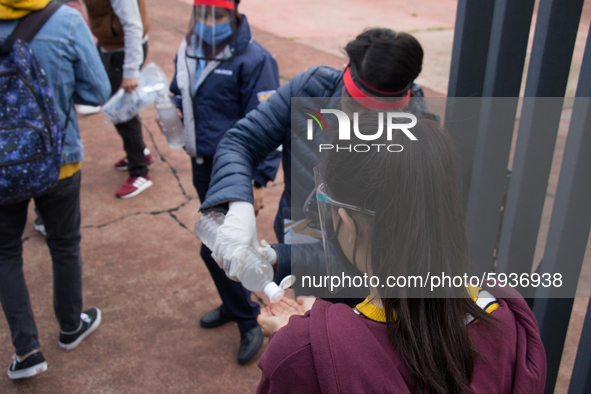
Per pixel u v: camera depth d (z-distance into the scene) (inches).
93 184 152.5
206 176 92.6
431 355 27.7
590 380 49.2
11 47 68.7
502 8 47.1
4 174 69.4
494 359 30.1
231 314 91.8
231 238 48.1
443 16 374.9
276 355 28.3
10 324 83.5
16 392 87.0
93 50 79.3
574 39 46.0
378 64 51.5
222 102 84.4
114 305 107.3
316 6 393.1
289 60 261.7
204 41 81.0
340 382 26.4
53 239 85.2
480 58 52.6
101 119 193.2
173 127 93.0
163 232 132.0
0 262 80.6
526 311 33.7
